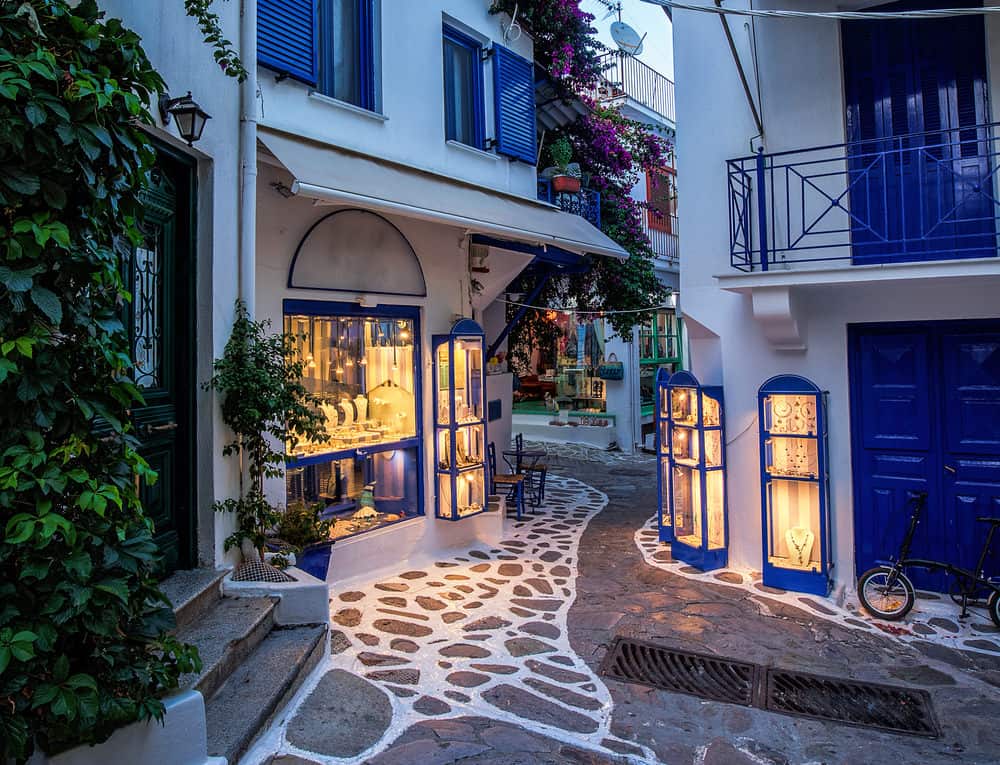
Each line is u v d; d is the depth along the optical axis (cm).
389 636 514
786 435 640
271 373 479
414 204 591
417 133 729
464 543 771
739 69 570
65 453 255
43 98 244
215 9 459
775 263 632
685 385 704
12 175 242
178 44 418
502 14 849
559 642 517
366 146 670
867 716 418
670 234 1606
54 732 246
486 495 824
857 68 638
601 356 1584
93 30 274
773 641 524
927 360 617
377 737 368
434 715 397
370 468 697
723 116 682
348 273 645
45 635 239
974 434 603
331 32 659
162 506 431
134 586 276
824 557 619
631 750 373
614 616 570
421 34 738
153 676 281
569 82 955
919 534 623
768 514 654
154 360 427
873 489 636
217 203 460
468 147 792
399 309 705
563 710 414
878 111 631
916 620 562
